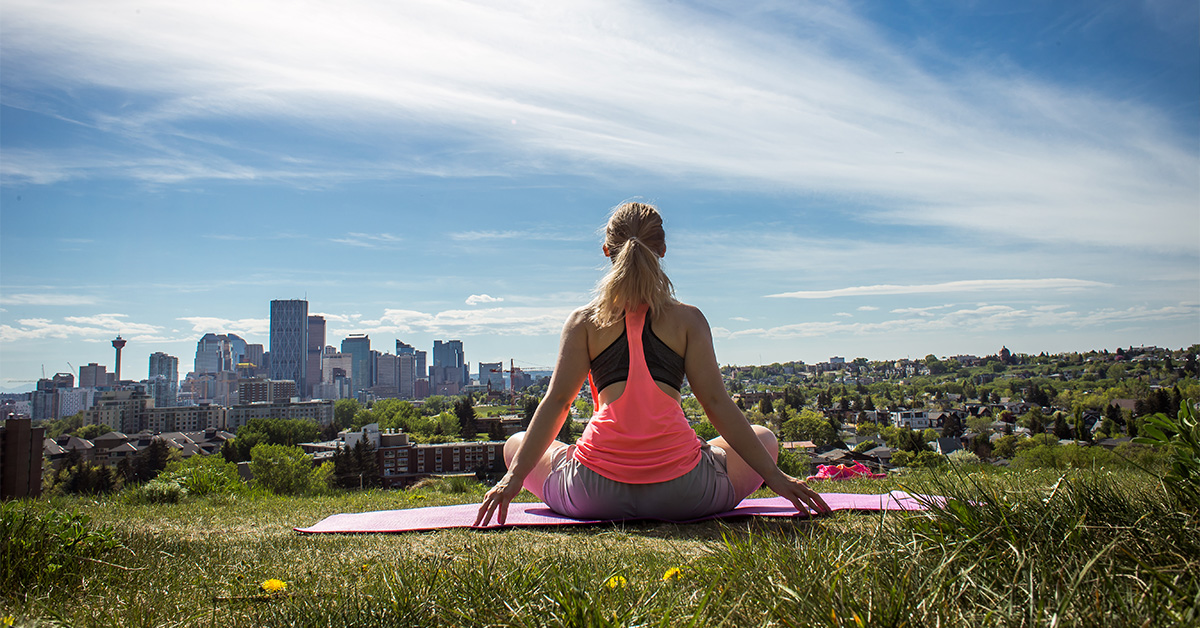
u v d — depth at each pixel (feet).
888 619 4.10
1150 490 6.62
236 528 13.50
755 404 634.84
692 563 6.51
